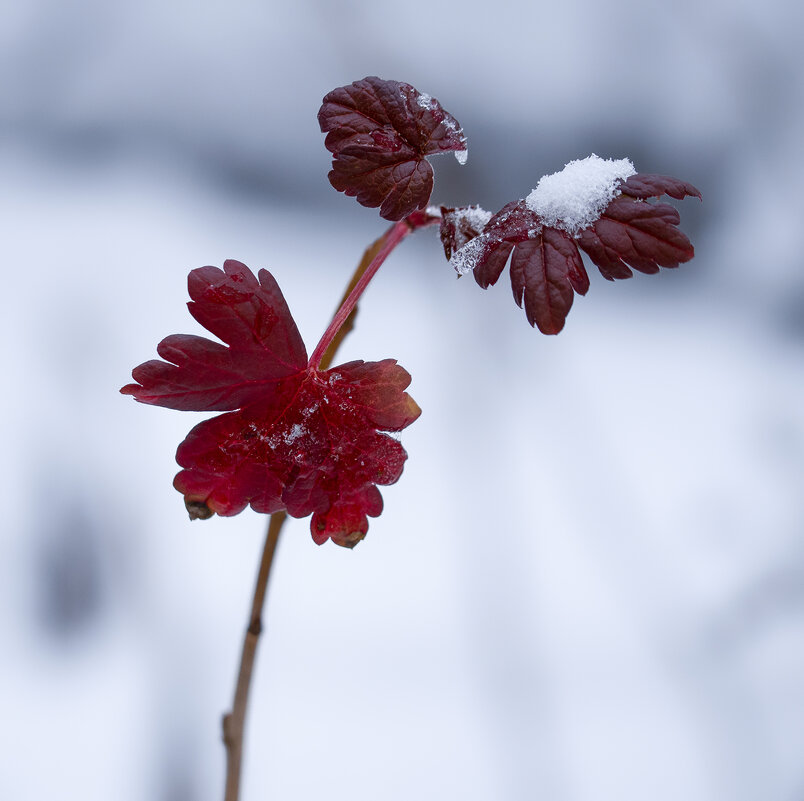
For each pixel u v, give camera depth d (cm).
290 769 70
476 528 88
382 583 84
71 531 81
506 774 71
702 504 91
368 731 73
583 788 70
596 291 112
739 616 82
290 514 47
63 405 90
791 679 78
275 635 79
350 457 47
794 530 87
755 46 116
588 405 99
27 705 73
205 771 71
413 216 48
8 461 84
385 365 48
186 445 47
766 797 70
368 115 47
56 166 110
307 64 116
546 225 47
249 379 47
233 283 47
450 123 48
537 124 112
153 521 84
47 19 114
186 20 117
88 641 77
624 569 87
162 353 47
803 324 109
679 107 116
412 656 78
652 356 107
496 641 80
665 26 116
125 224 105
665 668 79
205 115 114
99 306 97
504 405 97
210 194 111
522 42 117
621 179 47
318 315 102
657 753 73
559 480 93
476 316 102
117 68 114
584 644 80
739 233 114
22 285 98
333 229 111
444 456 93
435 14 115
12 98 111
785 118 115
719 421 100
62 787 68
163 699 74
